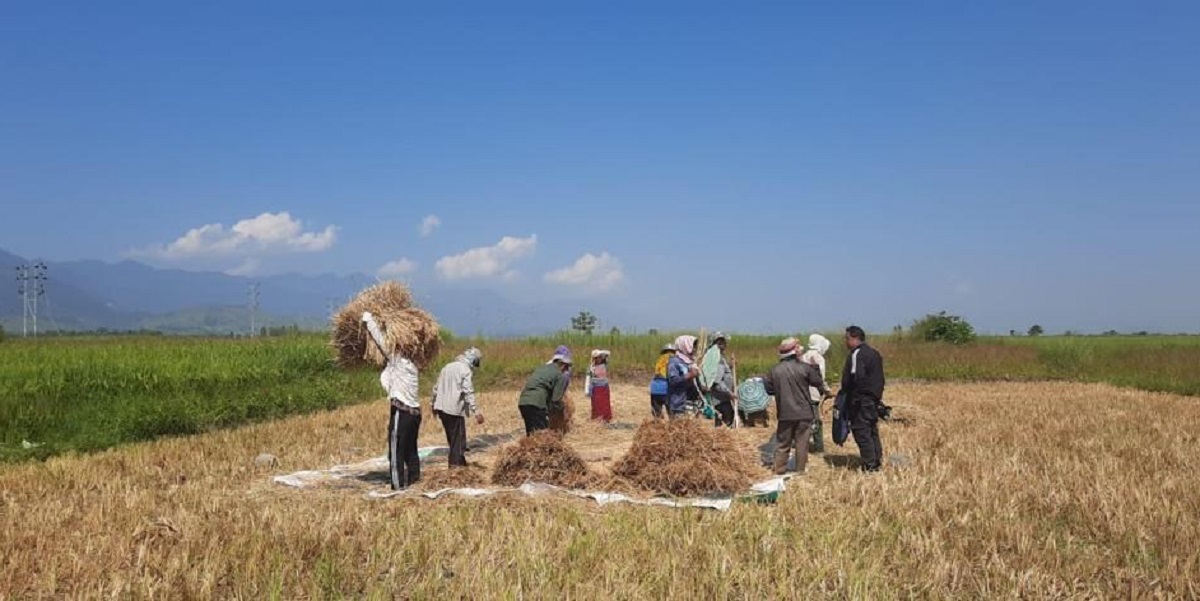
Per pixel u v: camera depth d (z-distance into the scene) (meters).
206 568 6.21
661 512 8.30
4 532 7.27
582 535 7.30
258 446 13.07
